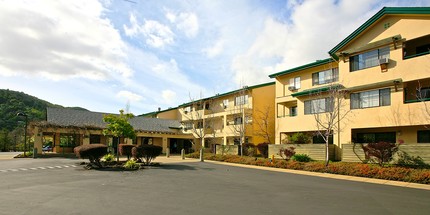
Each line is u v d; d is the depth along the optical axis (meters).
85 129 30.06
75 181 11.93
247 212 7.16
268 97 33.44
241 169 18.05
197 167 18.70
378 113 18.92
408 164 16.06
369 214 7.20
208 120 38.56
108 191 9.73
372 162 17.78
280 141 26.14
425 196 9.67
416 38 17.62
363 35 20.45
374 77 19.36
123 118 20.31
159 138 39.06
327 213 7.20
